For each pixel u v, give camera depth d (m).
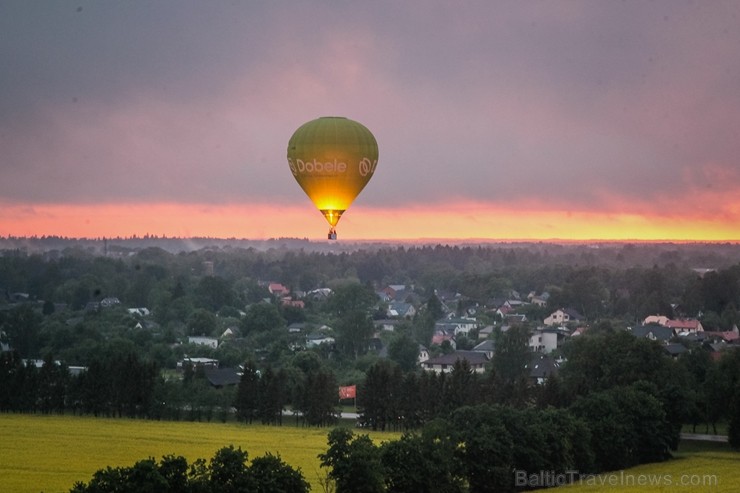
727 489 95.56
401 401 144.50
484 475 91.31
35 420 147.50
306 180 115.62
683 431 146.88
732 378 141.75
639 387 125.12
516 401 143.25
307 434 134.25
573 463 101.56
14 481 95.44
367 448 82.00
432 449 87.00
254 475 76.06
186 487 74.06
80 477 97.88
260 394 151.38
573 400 140.38
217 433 133.62
